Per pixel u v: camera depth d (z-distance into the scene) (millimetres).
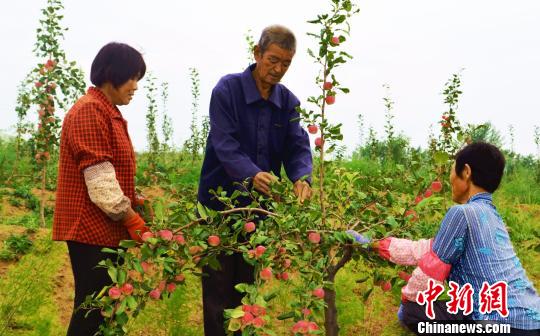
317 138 2805
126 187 2844
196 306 4461
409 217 2787
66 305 4340
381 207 2857
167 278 2629
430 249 2615
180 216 2566
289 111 3396
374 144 13500
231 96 3256
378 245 2699
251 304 2307
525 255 5598
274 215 2682
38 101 6797
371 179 3000
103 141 2697
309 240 2662
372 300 4648
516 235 6324
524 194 10156
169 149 12945
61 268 4801
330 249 2715
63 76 6910
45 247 4668
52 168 9680
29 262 4582
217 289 3359
